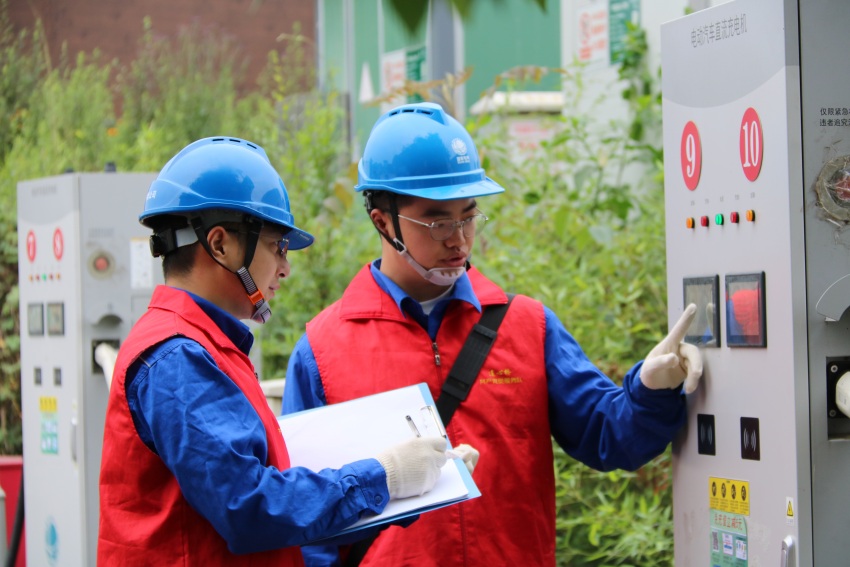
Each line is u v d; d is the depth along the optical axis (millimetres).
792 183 2979
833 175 2998
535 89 8406
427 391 3373
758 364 3104
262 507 2646
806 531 2986
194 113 11500
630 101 7008
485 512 3537
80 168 9562
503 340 3680
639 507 5285
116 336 5906
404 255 3617
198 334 2809
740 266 3170
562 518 5379
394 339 3682
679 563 3490
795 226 2982
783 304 3010
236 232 2916
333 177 7320
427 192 3523
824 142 3002
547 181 6348
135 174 5934
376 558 3553
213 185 2895
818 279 2998
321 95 9039
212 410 2684
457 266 3607
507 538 3551
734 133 3180
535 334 3707
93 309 5867
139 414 2750
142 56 12297
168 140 10695
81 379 5855
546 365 3719
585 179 6578
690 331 3381
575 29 7727
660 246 5730
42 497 6277
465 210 3611
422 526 3523
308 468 2912
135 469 2754
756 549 3135
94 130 10164
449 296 3736
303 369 3750
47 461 6203
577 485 5277
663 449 3498
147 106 11516
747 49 3119
